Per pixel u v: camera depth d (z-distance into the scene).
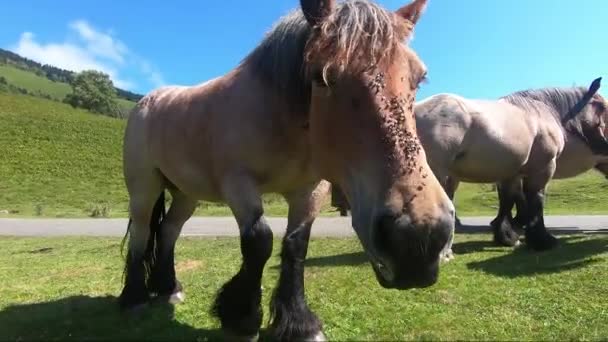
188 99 3.67
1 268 6.96
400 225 2.16
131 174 4.29
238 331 3.28
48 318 4.15
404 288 2.21
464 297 4.55
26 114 45.34
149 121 4.07
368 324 3.84
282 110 3.04
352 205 2.48
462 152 6.52
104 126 46.97
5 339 3.65
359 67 2.38
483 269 5.72
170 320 4.02
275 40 3.13
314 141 2.77
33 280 5.97
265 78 3.11
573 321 3.87
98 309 4.41
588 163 8.28
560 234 9.06
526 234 7.15
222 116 3.21
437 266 2.21
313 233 10.18
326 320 3.93
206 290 5.06
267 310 4.30
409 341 3.48
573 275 5.25
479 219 12.87
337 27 2.46
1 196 25.16
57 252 8.87
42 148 36.62
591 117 8.07
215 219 15.15
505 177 6.98
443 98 6.51
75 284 5.65
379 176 2.29
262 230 3.07
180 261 7.15
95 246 9.63
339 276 5.46
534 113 7.24
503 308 4.22
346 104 2.43
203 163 3.43
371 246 2.28
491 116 6.59
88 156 36.38
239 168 3.12
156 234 4.55
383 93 2.36
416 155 2.30
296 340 3.16
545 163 7.15
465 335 3.58
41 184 28.53
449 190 7.24
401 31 2.59
